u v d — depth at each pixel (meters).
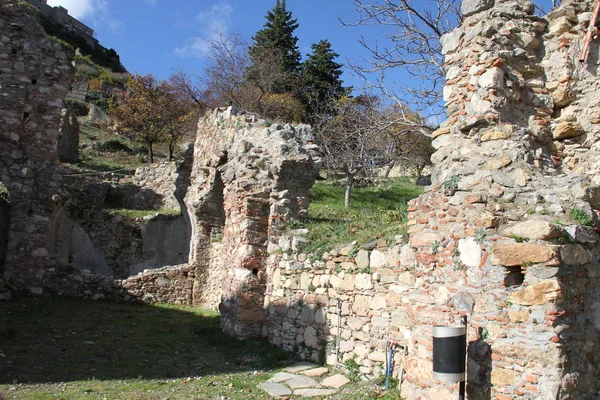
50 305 11.86
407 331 6.27
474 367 4.78
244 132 11.08
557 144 5.93
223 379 7.12
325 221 10.30
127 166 30.47
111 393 6.27
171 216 18.67
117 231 18.02
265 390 6.61
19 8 13.99
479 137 5.57
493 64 5.66
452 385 5.00
